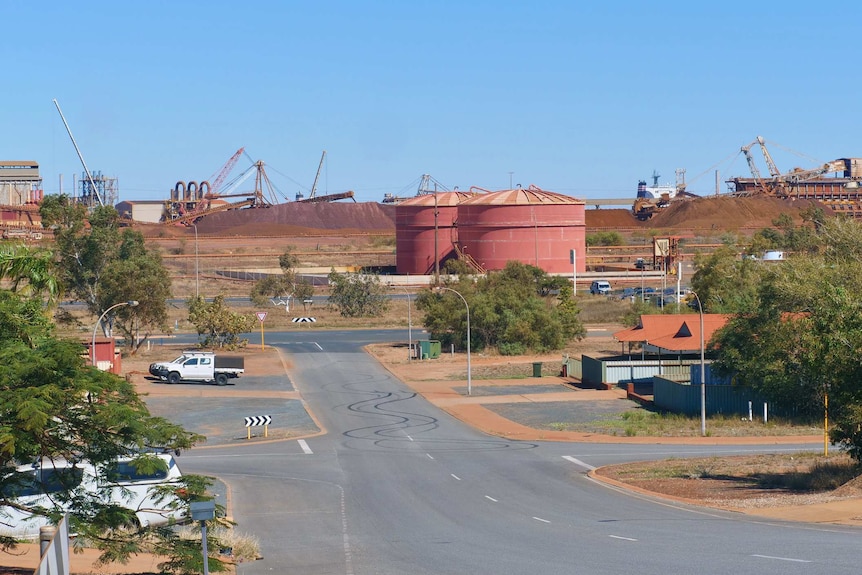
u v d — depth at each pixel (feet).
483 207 652.48
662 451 194.39
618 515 126.82
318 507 141.49
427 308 415.23
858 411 139.95
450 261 636.89
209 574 87.40
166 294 355.97
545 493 148.05
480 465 178.19
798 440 205.67
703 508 130.31
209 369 297.74
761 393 233.35
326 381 307.58
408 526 124.98
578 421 237.66
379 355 368.27
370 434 220.23
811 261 242.99
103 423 81.56
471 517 129.59
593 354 360.89
